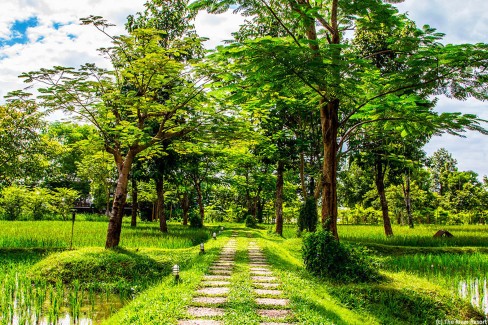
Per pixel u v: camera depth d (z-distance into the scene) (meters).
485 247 19.77
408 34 11.80
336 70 9.48
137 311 7.50
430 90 11.14
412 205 47.66
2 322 7.56
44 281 11.02
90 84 13.79
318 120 24.55
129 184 34.88
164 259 14.52
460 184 58.28
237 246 19.11
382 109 12.58
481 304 9.95
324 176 13.79
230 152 26.64
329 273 11.52
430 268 14.25
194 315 7.16
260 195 47.66
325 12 14.70
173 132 15.96
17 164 16.91
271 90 11.54
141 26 23.59
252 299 8.34
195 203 59.06
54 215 40.56
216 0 11.65
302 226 23.50
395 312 9.18
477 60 9.48
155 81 14.47
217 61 12.34
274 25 19.34
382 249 18.88
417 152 25.77
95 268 12.16
